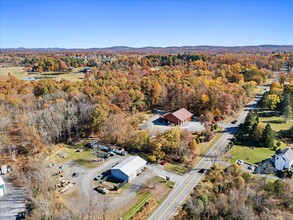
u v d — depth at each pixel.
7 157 68.62
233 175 59.69
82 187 56.69
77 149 75.62
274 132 86.62
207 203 50.34
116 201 52.22
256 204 50.59
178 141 70.88
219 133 86.38
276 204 50.44
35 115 82.12
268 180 58.56
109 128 80.56
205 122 88.62
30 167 60.81
